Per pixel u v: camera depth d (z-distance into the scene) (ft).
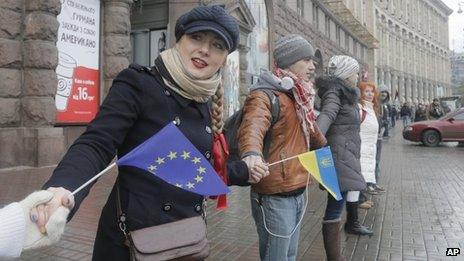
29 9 30.35
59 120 33.78
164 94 5.55
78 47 35.32
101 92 37.47
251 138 7.86
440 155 49.78
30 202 3.93
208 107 6.16
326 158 8.86
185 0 50.06
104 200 20.81
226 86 51.26
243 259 14.15
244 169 7.10
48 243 3.94
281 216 8.87
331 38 108.68
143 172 5.45
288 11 74.18
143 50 53.11
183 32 5.74
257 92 8.74
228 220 18.97
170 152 5.33
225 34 5.70
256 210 9.25
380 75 202.49
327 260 13.33
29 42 30.25
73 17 34.71
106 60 37.52
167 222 5.46
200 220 5.67
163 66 5.63
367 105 21.04
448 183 30.19
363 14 182.39
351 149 13.56
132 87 5.42
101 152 5.00
